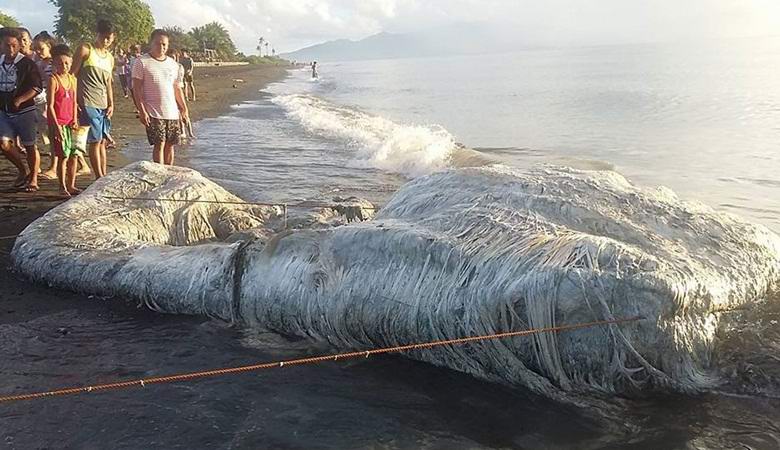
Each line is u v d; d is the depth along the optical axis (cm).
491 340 383
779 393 359
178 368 430
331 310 443
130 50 2586
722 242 411
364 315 430
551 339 365
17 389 404
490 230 412
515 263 380
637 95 2598
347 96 3438
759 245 417
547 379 378
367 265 436
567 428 350
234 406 381
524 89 3381
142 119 941
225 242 617
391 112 2331
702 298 365
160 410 377
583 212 421
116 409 379
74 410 378
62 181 905
